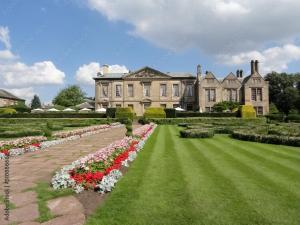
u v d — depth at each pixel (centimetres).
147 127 2909
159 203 665
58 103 11012
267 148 1543
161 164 1105
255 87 6244
